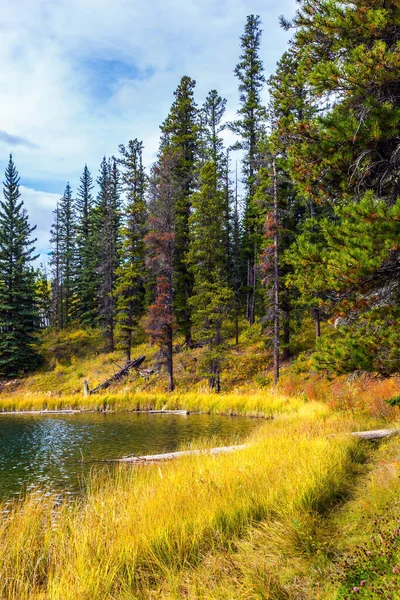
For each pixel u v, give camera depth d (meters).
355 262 5.74
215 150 42.62
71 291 54.66
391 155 6.69
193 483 7.01
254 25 39.12
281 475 7.02
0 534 5.64
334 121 6.52
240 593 3.81
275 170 25.05
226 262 37.62
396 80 6.41
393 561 3.61
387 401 7.73
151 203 33.12
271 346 30.38
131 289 35.81
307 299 7.27
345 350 6.52
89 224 57.41
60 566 4.61
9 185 43.66
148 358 35.25
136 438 16.05
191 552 4.94
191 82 40.22
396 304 6.54
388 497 5.50
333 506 6.08
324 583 3.81
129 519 5.66
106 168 57.84
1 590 4.35
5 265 41.50
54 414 24.72
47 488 9.91
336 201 7.82
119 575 4.45
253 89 39.41
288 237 26.75
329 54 7.85
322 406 17.06
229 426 18.23
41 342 41.31
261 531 5.31
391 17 6.44
